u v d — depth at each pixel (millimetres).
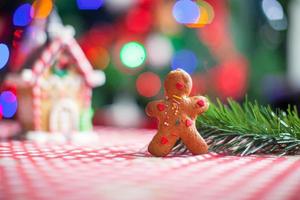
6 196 376
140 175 463
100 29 1240
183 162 540
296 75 1565
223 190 400
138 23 1243
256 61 1399
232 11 1361
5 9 1192
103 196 379
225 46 1330
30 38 860
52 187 408
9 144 729
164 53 1236
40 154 602
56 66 823
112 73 1229
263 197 376
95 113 1291
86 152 621
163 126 588
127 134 895
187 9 1263
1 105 1256
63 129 818
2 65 1151
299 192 394
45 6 1020
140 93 1265
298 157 584
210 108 646
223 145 617
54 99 817
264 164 530
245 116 641
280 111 648
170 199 371
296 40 1557
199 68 1292
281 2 1441
